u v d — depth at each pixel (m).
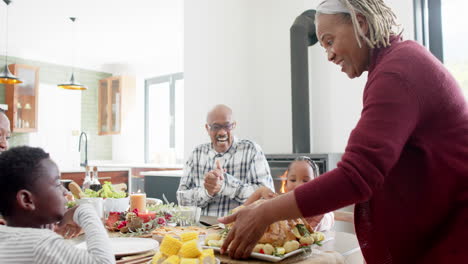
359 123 0.78
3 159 0.79
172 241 0.89
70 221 0.92
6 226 0.78
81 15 4.57
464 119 0.79
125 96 6.64
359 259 1.13
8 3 4.15
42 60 6.27
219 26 3.85
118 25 4.92
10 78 4.41
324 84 3.43
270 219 0.82
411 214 0.80
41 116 6.09
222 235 1.12
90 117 6.84
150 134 6.98
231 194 1.96
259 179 2.13
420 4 2.85
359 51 0.90
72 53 6.17
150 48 5.96
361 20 0.86
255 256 0.97
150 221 1.33
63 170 4.52
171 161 6.35
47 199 0.81
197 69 4.05
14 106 5.69
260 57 3.93
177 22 4.83
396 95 0.75
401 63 0.78
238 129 3.74
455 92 0.80
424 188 0.79
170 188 3.79
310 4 3.55
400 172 0.81
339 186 0.75
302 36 3.30
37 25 4.89
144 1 4.17
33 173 0.79
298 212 0.78
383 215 0.83
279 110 3.75
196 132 4.00
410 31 2.85
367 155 0.73
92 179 2.01
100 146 6.95
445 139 0.78
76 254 0.76
